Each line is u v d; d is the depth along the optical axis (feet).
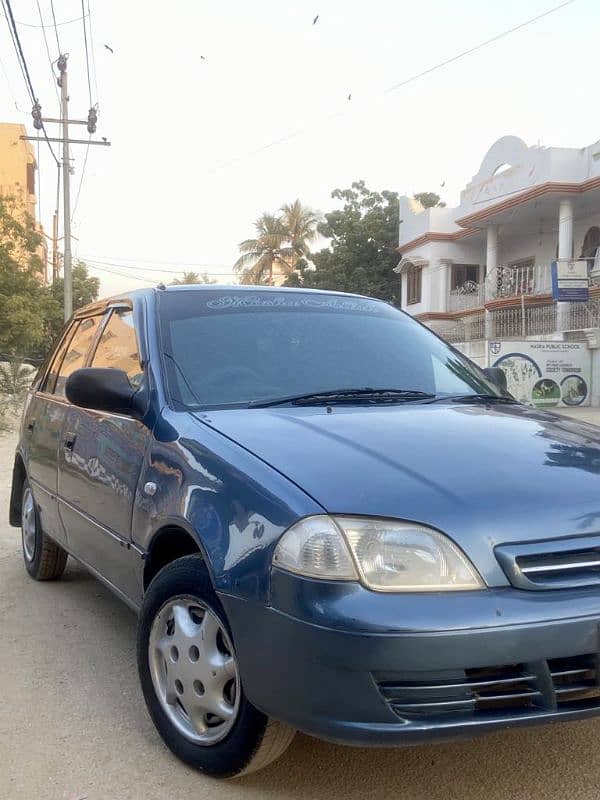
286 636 7.88
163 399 11.25
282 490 8.45
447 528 7.95
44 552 17.03
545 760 9.81
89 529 13.12
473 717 7.72
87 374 11.31
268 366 12.15
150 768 9.72
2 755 10.10
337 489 8.31
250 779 9.43
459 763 9.77
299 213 149.89
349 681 7.58
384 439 9.55
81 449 13.53
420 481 8.48
